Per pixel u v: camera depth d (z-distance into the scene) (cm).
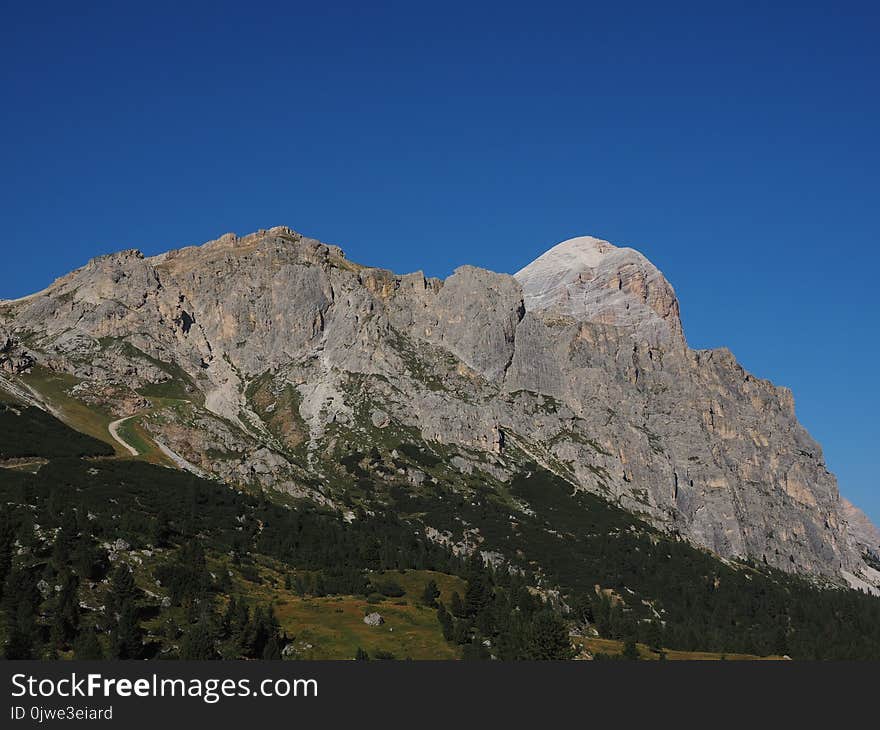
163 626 16200
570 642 19075
